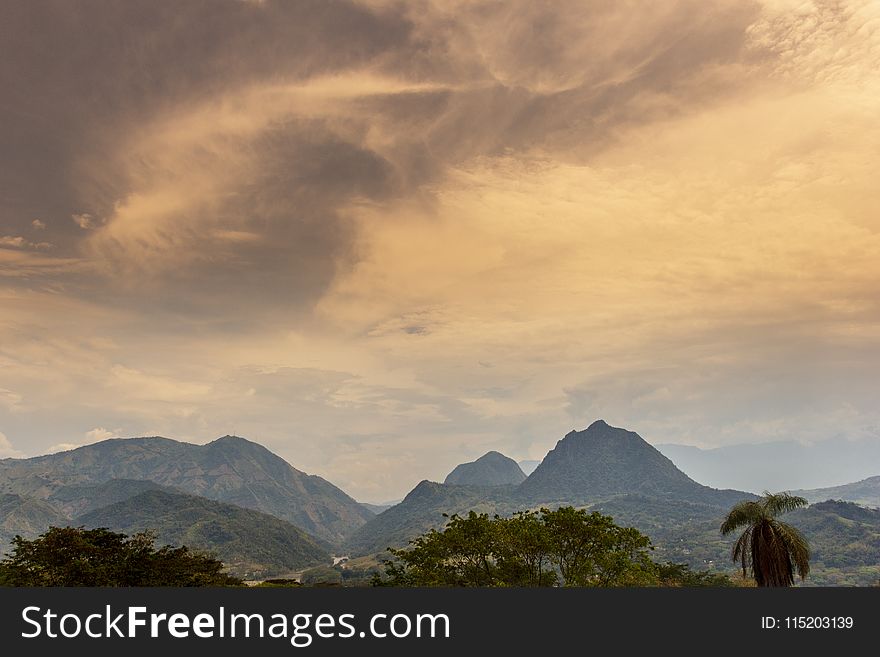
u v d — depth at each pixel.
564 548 57.88
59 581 62.66
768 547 45.25
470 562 59.91
